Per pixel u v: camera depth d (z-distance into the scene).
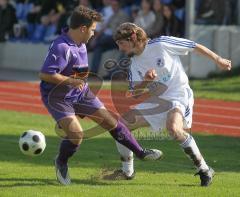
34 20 57.44
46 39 55.47
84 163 22.23
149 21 48.16
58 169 18.83
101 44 48.75
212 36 50.44
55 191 17.89
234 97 41.12
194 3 49.38
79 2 52.31
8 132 28.42
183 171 21.14
